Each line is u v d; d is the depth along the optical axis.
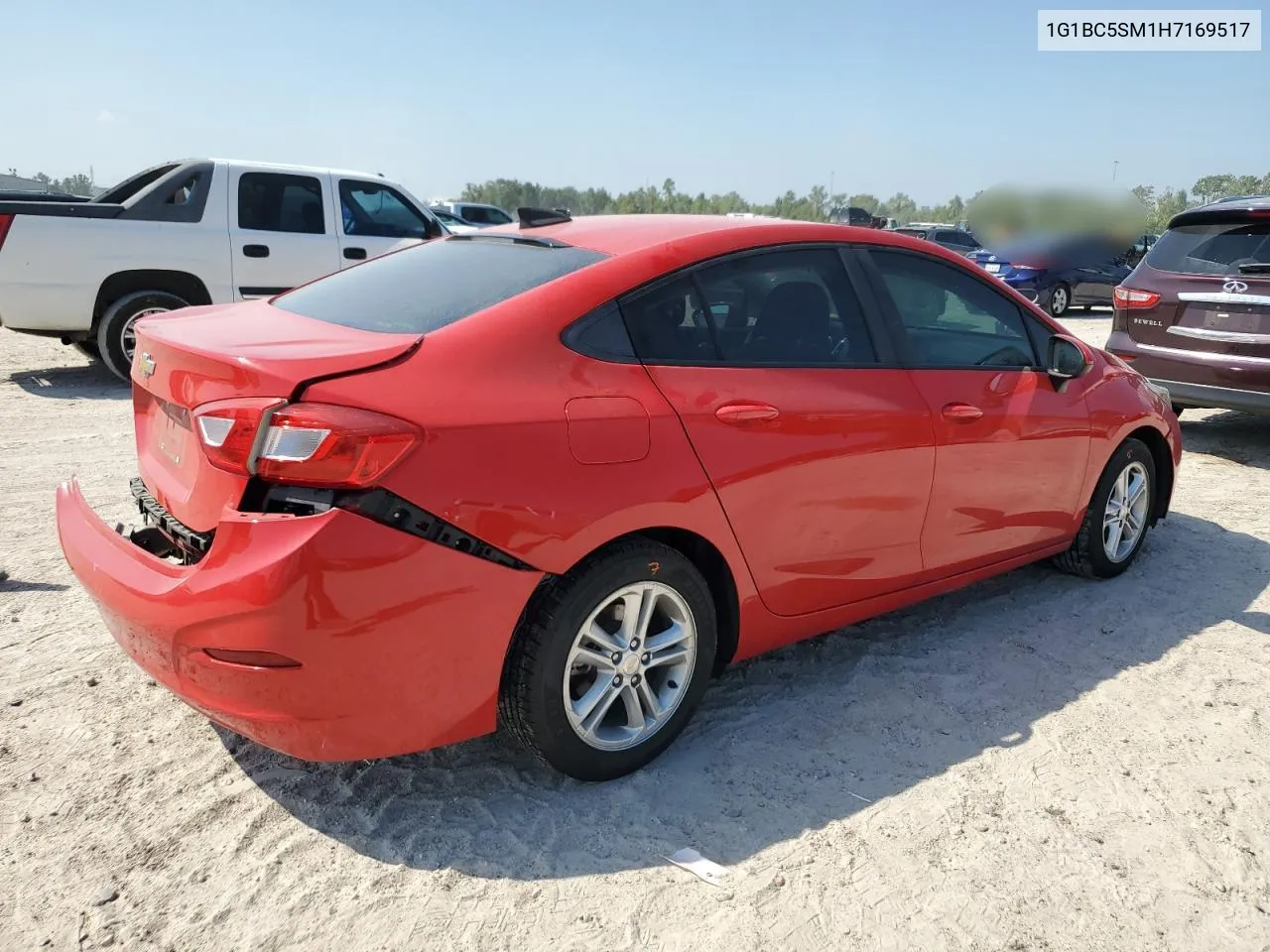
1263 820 2.68
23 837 2.43
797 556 3.03
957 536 3.59
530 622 2.48
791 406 2.92
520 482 2.35
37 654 3.38
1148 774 2.89
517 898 2.29
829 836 2.56
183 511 2.48
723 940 2.18
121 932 2.14
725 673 3.46
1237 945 2.22
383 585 2.20
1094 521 4.25
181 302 8.26
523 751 2.89
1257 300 6.43
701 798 2.71
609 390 2.57
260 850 2.43
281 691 2.20
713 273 2.92
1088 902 2.34
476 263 3.03
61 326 7.94
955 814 2.67
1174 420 4.74
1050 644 3.78
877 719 3.16
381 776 2.74
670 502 2.62
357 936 2.16
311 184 8.90
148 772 2.73
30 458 5.85
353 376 2.24
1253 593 4.37
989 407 3.55
